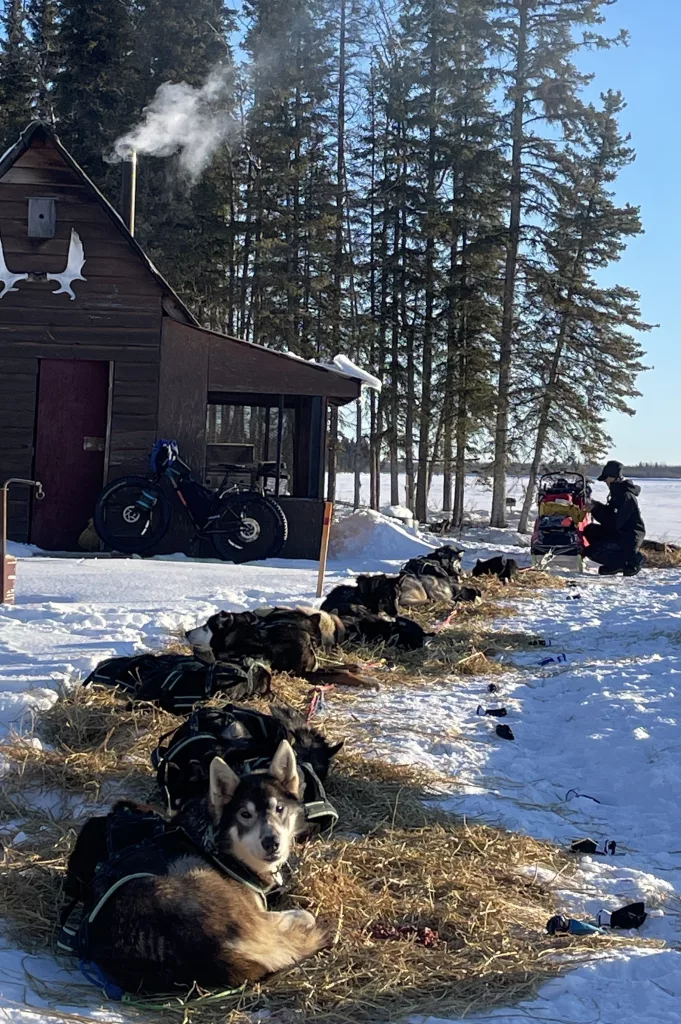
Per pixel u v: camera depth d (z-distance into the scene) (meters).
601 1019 3.63
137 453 17.41
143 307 17.33
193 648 8.38
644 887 4.84
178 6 36.44
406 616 12.27
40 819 5.34
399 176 36.34
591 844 5.41
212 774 4.29
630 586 17.06
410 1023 3.58
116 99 36.50
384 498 52.81
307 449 20.84
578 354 35.44
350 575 14.95
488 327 35.94
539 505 19.47
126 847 4.11
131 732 6.54
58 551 17.22
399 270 35.72
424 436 36.50
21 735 6.40
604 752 7.16
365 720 7.59
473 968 3.93
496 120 34.72
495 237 34.38
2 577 11.02
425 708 8.12
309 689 8.27
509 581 16.52
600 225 35.91
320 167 38.53
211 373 17.48
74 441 17.44
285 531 16.88
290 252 36.75
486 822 5.65
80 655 8.42
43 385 17.33
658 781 6.46
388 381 37.47
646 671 9.73
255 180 37.53
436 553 15.47
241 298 38.31
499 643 11.02
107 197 35.62
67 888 4.33
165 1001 3.59
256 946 3.74
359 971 3.86
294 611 9.00
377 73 37.69
